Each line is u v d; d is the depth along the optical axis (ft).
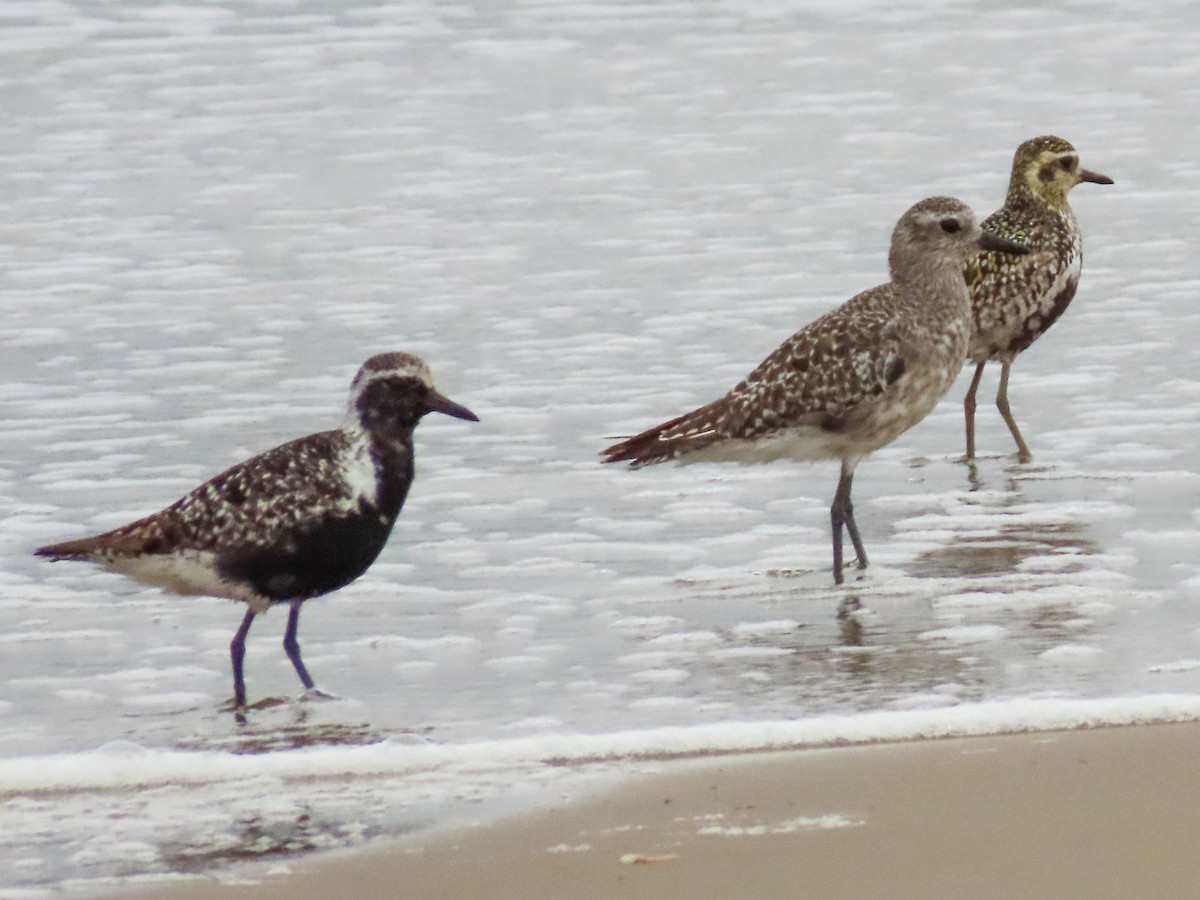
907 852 28.04
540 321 66.80
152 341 65.00
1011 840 28.37
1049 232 55.67
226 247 76.84
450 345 64.28
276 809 30.60
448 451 53.93
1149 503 48.67
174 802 31.14
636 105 99.30
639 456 47.32
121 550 37.88
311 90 102.17
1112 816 29.14
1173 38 110.93
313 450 38.11
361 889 27.48
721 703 35.53
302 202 83.35
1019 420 56.90
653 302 68.80
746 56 108.78
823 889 26.91
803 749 32.55
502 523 48.11
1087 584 42.37
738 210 81.10
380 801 30.81
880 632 39.70
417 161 89.76
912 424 47.62
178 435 55.52
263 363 62.49
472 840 29.07
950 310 47.55
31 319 67.46
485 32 113.70
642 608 41.91
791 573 44.32
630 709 35.42
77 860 28.73
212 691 37.58
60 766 32.42
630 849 28.50
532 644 39.73
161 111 98.22
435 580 44.06
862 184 84.84
